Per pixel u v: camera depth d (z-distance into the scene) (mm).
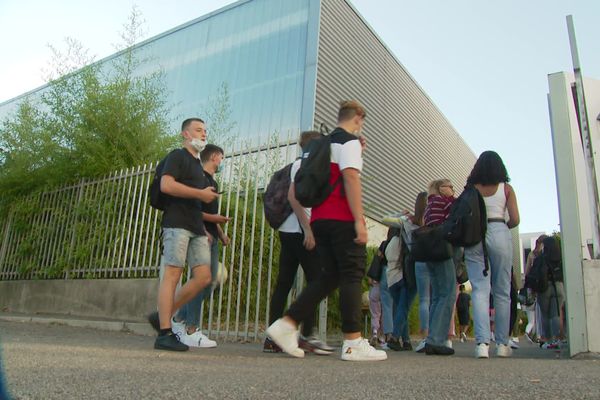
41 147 8047
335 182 3355
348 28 12117
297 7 11828
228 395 1747
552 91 4773
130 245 6910
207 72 13078
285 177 4375
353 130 3545
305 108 10523
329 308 6969
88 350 3275
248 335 5578
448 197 4625
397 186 13258
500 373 2574
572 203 4391
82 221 7516
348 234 3299
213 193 3744
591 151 4402
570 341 4148
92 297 7012
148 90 8453
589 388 2033
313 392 1841
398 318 5559
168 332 3645
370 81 12664
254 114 11398
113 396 1687
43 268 7727
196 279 3863
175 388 1853
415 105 15266
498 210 4340
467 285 12109
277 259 6121
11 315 7094
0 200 8711
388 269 5715
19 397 1644
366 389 1937
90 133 7715
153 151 7980
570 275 4254
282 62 11445
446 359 3756
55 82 8234
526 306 9078
